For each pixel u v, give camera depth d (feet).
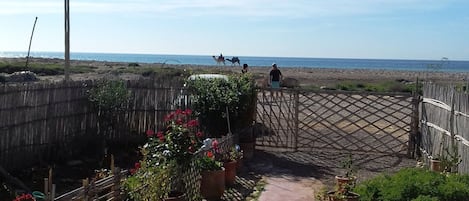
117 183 19.72
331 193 24.75
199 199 26.37
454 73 214.48
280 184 31.83
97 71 137.08
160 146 23.15
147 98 41.09
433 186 21.54
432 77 163.94
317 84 121.80
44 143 33.50
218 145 30.73
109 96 38.37
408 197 21.30
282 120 52.80
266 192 29.81
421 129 40.22
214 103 40.32
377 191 22.61
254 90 43.09
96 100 37.99
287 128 43.93
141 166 22.68
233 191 29.78
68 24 41.01
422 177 22.43
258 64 467.93
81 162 35.04
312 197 28.81
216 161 28.71
